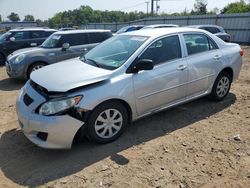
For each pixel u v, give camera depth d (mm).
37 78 4125
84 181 3344
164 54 4625
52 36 9148
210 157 3787
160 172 3473
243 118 5047
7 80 8891
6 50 11703
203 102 5809
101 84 3916
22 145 4242
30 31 12172
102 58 4617
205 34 5348
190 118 5059
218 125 4773
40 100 3738
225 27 29156
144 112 4461
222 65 5461
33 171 3580
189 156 3818
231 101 5906
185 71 4797
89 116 3842
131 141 4238
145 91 4312
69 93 3688
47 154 3955
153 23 36688
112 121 4113
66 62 4863
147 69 4121
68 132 3670
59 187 3250
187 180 3314
